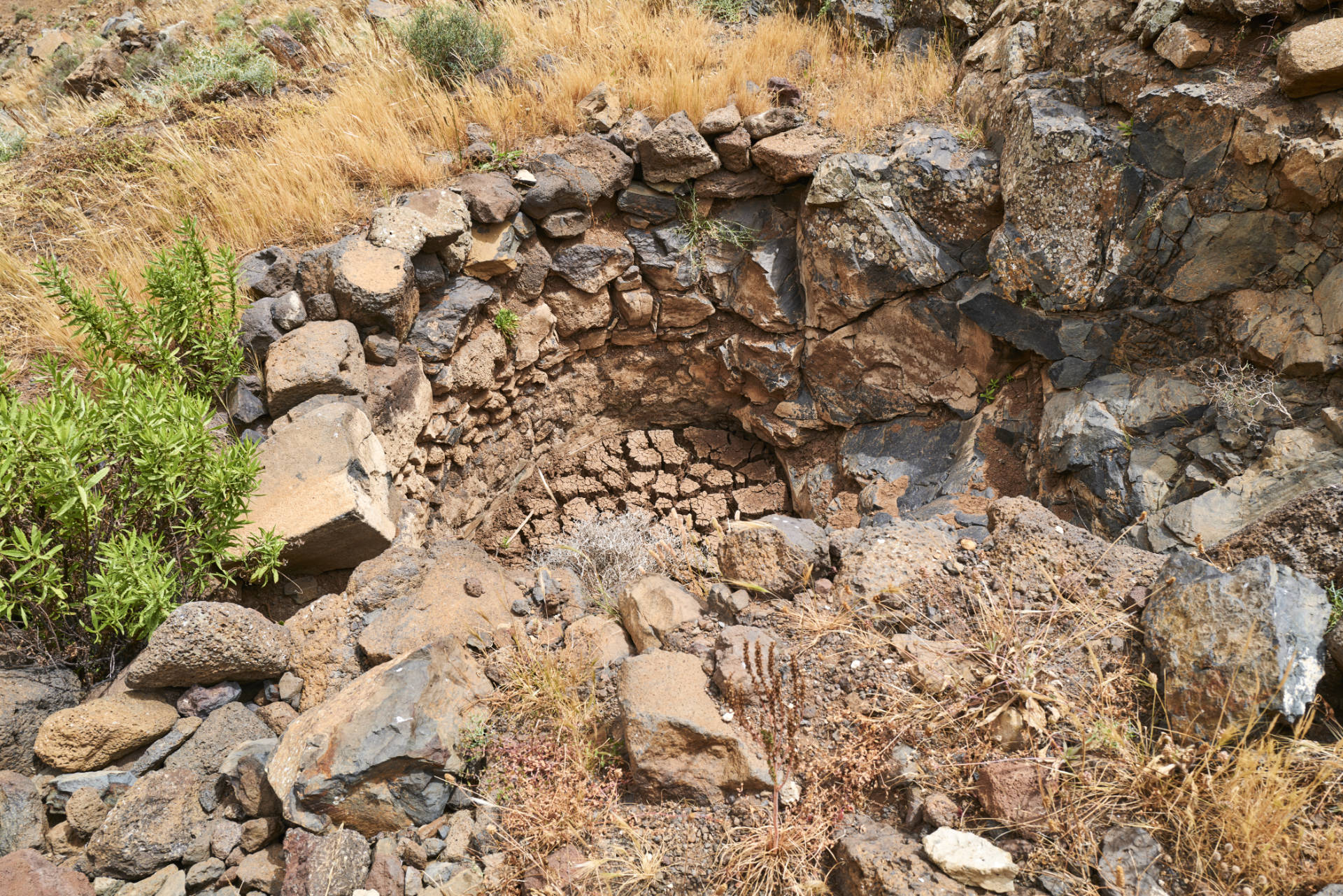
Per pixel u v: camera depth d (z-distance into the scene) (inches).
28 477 115.1
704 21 277.3
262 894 105.3
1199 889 85.4
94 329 154.3
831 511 234.7
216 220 211.6
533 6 286.0
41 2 420.8
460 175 226.4
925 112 236.2
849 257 222.7
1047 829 92.4
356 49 278.2
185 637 116.3
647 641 127.7
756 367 251.9
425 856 104.1
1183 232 178.9
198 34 313.6
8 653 121.4
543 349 245.9
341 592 154.9
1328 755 90.8
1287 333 164.9
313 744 107.1
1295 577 100.8
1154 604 108.8
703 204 242.8
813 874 95.8
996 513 139.2
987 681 104.4
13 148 253.4
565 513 251.1
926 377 227.5
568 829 102.4
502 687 123.7
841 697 110.6
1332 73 153.1
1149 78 182.5
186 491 129.3
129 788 110.7
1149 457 177.5
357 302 179.2
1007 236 200.8
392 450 185.6
